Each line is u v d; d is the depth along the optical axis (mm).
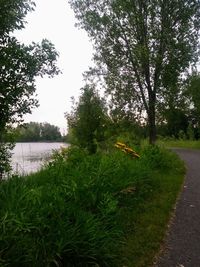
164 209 7875
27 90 9953
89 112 16609
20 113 10047
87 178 6867
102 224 5531
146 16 20594
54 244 4484
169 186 10625
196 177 13422
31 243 4293
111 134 17281
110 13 20938
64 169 7707
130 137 19250
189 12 20391
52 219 4812
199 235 6426
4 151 10383
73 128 16547
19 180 6289
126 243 5785
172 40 20281
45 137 42312
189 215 7695
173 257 5453
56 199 5340
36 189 5426
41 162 10656
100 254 4766
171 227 6840
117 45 21219
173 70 20516
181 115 57625
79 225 4918
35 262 4172
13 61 9375
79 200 5973
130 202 7652
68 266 4594
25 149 17297
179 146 46750
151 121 21953
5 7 9297
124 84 21578
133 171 9047
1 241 4090
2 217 4383
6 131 10328
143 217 7156
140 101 21688
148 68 20906
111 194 6684
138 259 5281
